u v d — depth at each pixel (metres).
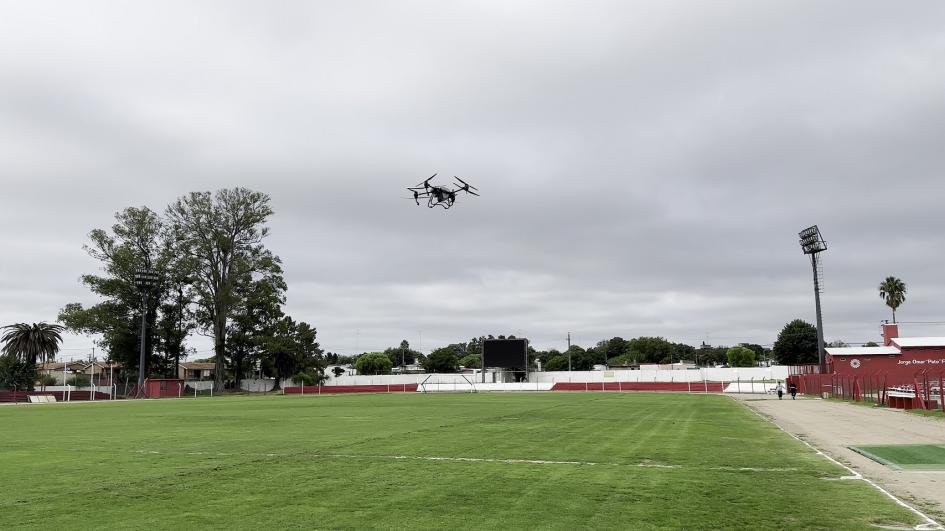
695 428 27.23
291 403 59.66
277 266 105.44
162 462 17.11
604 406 47.41
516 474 14.68
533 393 87.56
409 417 35.62
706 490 12.67
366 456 18.03
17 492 12.79
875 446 20.36
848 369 66.69
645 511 10.80
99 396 91.75
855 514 10.63
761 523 10.00
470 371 138.88
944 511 10.89
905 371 65.81
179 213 98.69
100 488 13.18
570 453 18.53
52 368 140.12
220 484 13.55
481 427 28.14
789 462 16.70
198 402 66.50
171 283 102.69
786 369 99.06
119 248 96.81
